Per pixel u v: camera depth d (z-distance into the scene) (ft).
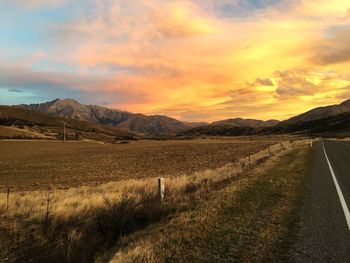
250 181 54.80
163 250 23.99
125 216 34.06
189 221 31.50
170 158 185.98
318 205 38.34
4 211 41.06
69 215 37.11
